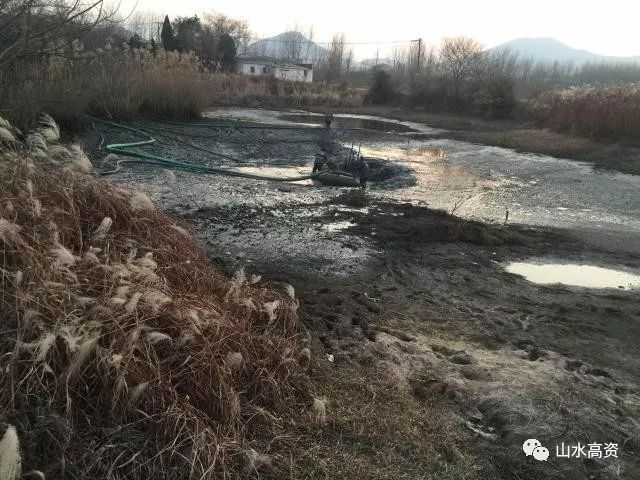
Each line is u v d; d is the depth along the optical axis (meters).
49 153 5.24
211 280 4.86
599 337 5.93
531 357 5.28
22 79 11.79
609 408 4.41
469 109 39.34
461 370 4.79
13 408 2.91
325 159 15.13
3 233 3.53
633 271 8.56
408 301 6.47
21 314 3.29
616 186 16.09
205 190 11.38
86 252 4.09
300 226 9.35
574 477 3.56
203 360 3.59
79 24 8.86
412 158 19.73
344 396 4.13
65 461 2.82
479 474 3.51
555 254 9.16
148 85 20.61
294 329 4.85
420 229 9.66
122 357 3.21
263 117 30.77
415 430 3.85
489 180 16.02
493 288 7.24
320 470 3.33
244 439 3.37
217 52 55.62
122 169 12.45
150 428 3.14
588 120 25.94
